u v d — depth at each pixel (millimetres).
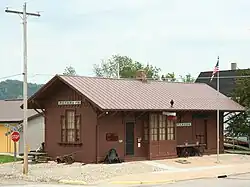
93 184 22719
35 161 33031
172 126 34156
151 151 32531
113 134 31031
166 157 33500
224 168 29453
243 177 25719
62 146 32594
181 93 37812
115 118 31219
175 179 24266
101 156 30422
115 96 31875
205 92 40594
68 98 32406
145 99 33312
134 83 36062
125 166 28703
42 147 35500
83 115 31344
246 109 42062
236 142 46156
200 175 26094
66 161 31297
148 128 32562
